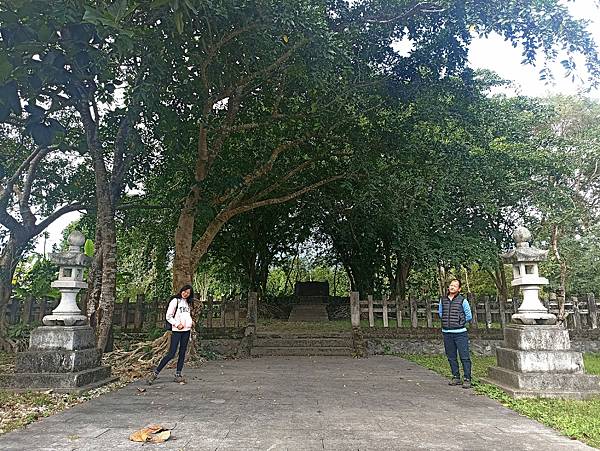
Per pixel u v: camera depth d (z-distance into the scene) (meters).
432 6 9.28
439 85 11.20
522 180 13.69
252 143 11.95
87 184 13.02
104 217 9.50
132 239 17.47
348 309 19.44
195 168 10.72
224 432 4.42
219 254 18.48
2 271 11.87
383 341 12.79
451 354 7.47
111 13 3.60
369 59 10.34
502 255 7.70
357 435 4.33
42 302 14.38
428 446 3.99
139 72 8.08
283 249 20.12
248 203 11.91
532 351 6.62
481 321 13.82
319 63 8.02
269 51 8.19
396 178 12.12
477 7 8.84
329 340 12.63
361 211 14.95
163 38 7.39
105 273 9.32
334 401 5.98
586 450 3.90
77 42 4.30
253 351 12.20
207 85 9.11
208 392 6.62
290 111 10.82
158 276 18.41
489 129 13.80
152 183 13.58
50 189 13.73
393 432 4.45
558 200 14.27
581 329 13.26
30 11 3.96
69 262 7.34
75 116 11.80
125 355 10.33
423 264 14.18
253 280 19.09
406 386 7.21
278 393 6.54
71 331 6.96
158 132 10.10
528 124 15.58
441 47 10.65
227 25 7.59
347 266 19.95
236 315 13.68
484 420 4.98
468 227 14.70
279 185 12.13
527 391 6.21
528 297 7.18
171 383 7.46
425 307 13.38
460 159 12.14
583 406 5.57
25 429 4.55
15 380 6.51
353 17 9.52
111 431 4.47
